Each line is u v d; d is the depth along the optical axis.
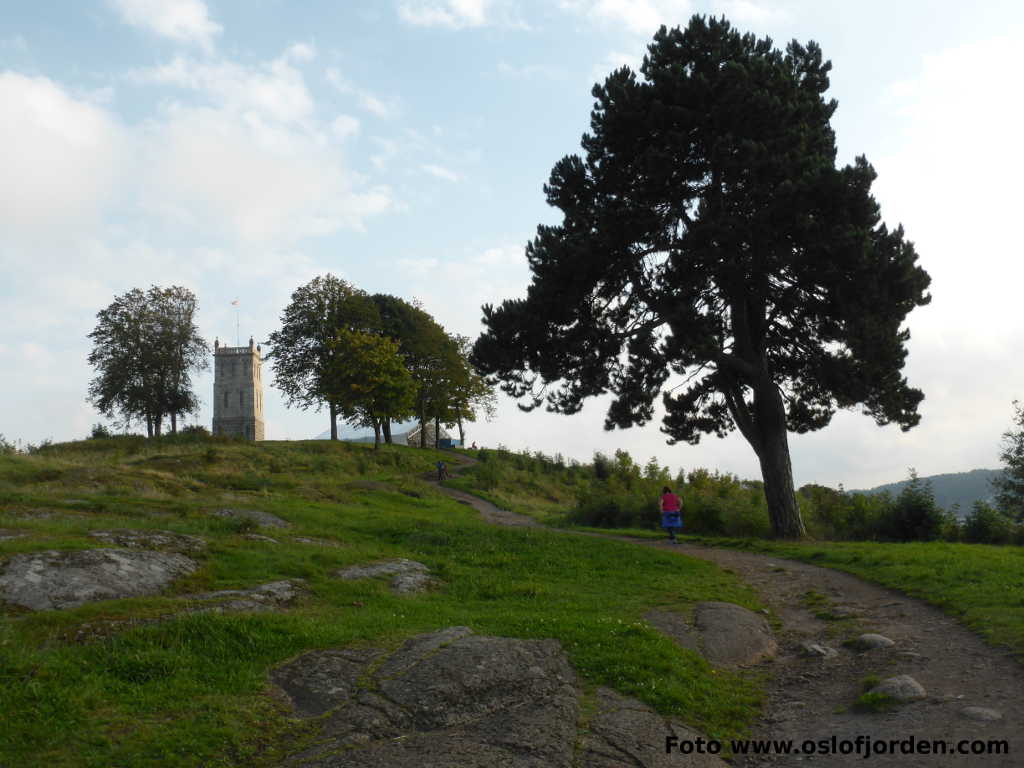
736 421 24.69
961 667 8.04
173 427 68.81
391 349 62.25
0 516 15.06
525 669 7.84
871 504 26.94
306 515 21.27
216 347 107.19
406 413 68.31
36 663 7.16
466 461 69.38
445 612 11.00
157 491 24.00
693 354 21.72
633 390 24.27
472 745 6.18
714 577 15.39
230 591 10.79
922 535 23.44
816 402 26.72
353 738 6.30
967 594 11.33
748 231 21.08
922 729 6.51
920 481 24.70
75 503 17.70
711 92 22.19
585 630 9.56
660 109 22.25
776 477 23.16
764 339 23.62
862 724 6.90
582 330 23.56
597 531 27.83
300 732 6.48
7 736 5.94
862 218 20.88
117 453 45.62
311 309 68.81
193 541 13.32
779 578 15.33
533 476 60.06
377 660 8.16
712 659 9.28
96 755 5.77
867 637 9.59
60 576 9.99
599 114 24.75
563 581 14.73
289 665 7.91
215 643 8.19
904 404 23.86
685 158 23.09
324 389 62.06
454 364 76.94
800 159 20.95
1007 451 28.34
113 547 11.59
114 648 7.78
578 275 22.84
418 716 6.80
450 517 31.34
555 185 25.11
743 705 7.80
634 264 23.16
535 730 6.51
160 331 67.50
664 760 6.20
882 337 20.44
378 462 57.81
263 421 110.50
